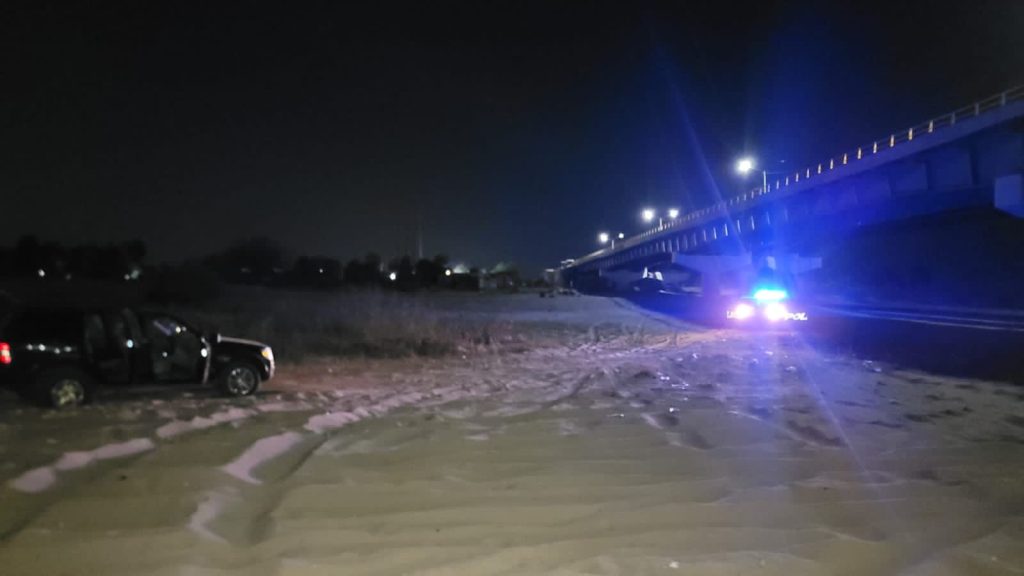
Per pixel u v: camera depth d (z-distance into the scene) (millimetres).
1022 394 13719
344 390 15273
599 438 9891
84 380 13352
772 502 7113
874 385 14969
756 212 77938
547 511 6863
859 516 6730
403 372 18812
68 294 51469
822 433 10180
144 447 9328
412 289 92375
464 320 38719
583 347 26266
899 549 5965
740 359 20156
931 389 14391
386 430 10531
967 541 6152
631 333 32469
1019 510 6910
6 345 13125
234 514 6812
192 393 14984
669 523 6547
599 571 5508
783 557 5785
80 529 6262
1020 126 44312
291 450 9352
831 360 19750
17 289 53719
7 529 6344
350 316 32781
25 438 9867
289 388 15812
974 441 9742
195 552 5781
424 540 6133
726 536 6227
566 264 169625
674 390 14508
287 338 26078
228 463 8367
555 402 13156
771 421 11078
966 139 47844
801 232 76875
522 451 9164
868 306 50344
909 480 7867
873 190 58625
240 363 14625
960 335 26172
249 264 98438
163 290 51094
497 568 5562
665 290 87875
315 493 7398
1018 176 44156
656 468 8336
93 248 81438
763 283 77188
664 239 105250
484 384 15969
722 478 7926
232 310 41781
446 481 7828
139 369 13859
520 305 59875
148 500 7016
